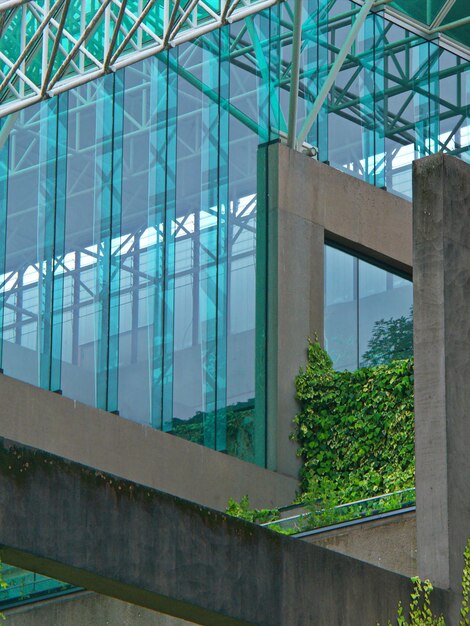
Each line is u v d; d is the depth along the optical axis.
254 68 40.97
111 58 34.56
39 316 38.81
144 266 39.38
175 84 40.94
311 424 38.44
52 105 40.53
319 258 40.12
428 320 25.97
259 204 39.78
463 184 26.81
